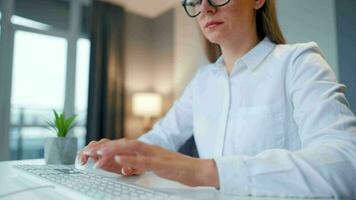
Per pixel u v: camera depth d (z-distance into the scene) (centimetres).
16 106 280
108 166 65
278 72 80
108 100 312
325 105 58
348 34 167
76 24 320
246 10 86
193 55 288
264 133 78
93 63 307
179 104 117
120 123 322
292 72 76
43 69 298
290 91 75
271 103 79
